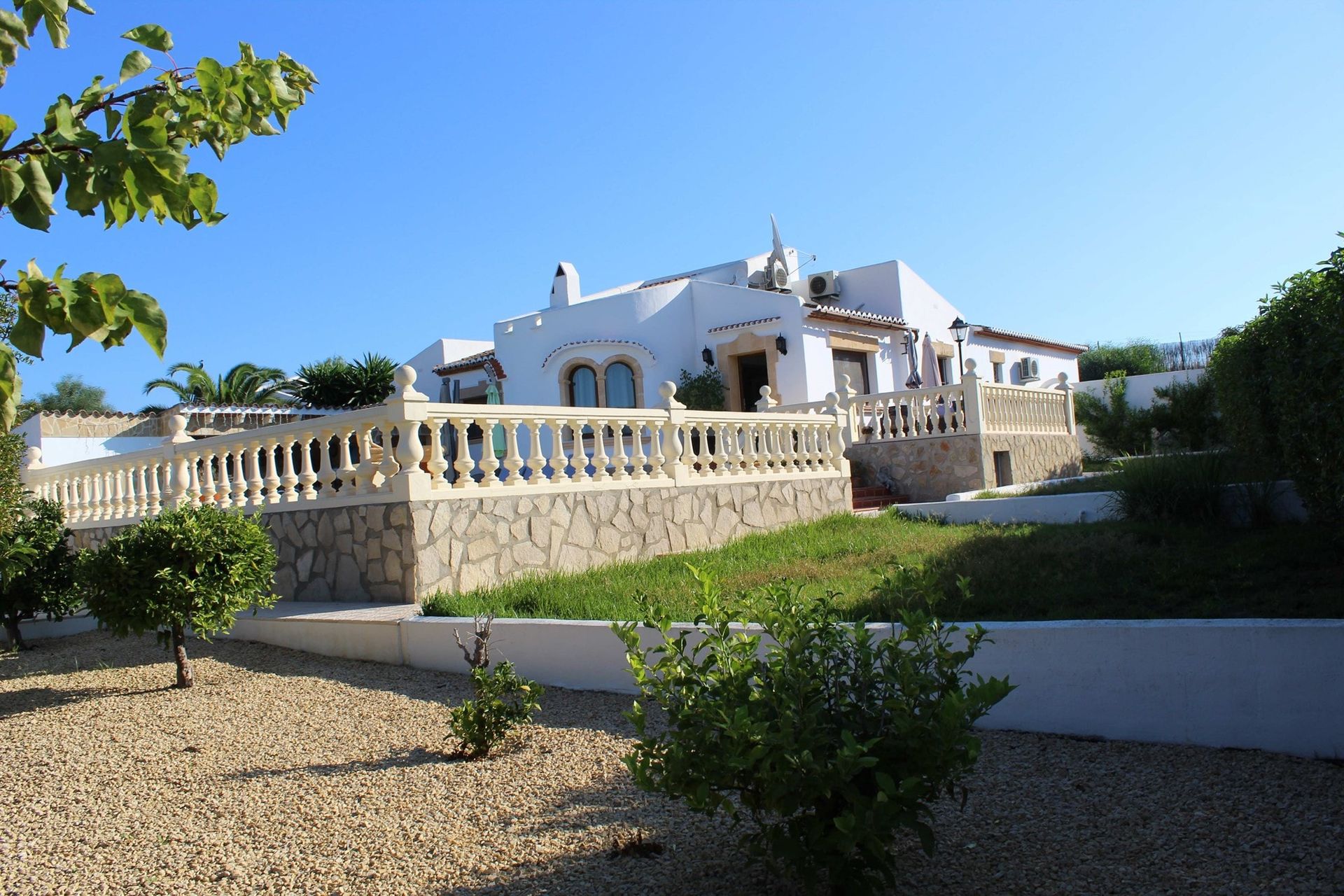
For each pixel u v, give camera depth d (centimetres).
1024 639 536
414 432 906
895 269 2358
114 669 844
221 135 324
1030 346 3048
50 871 416
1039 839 383
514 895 362
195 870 407
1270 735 470
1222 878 338
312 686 734
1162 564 774
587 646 688
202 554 749
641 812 441
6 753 595
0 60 253
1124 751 488
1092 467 2284
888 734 324
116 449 2180
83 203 275
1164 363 4094
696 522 1198
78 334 253
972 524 1211
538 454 1028
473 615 801
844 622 601
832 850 314
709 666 354
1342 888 324
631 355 2103
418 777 513
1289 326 766
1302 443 775
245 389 3859
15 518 852
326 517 984
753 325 2050
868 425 1848
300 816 464
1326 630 457
